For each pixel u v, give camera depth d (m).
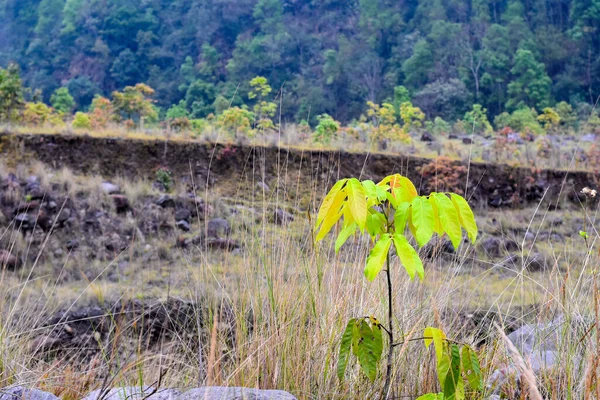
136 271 7.66
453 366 1.73
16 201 9.99
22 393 1.98
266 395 1.84
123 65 74.75
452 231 1.63
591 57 62.22
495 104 55.94
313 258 2.49
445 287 2.60
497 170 13.05
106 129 13.90
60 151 12.32
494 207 12.25
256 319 2.33
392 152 13.62
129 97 18.17
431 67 60.31
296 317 2.29
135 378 2.53
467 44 62.50
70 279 7.68
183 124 14.35
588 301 2.32
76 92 70.31
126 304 5.42
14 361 2.48
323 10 77.69
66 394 2.42
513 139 15.85
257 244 2.65
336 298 2.38
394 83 60.56
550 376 1.99
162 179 11.78
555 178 13.02
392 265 2.50
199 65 66.25
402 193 1.80
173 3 83.88
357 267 2.52
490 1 73.88
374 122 19.00
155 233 9.57
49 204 9.99
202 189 11.55
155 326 3.71
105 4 80.75
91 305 5.89
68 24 79.44
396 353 2.22
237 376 2.15
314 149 12.12
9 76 15.29
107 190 10.80
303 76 61.75
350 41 68.12
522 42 61.69
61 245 9.05
